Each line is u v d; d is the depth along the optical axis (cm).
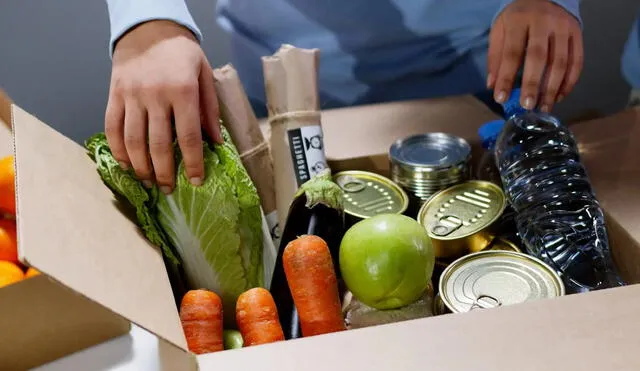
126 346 56
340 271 78
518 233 82
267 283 80
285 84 83
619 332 53
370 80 126
